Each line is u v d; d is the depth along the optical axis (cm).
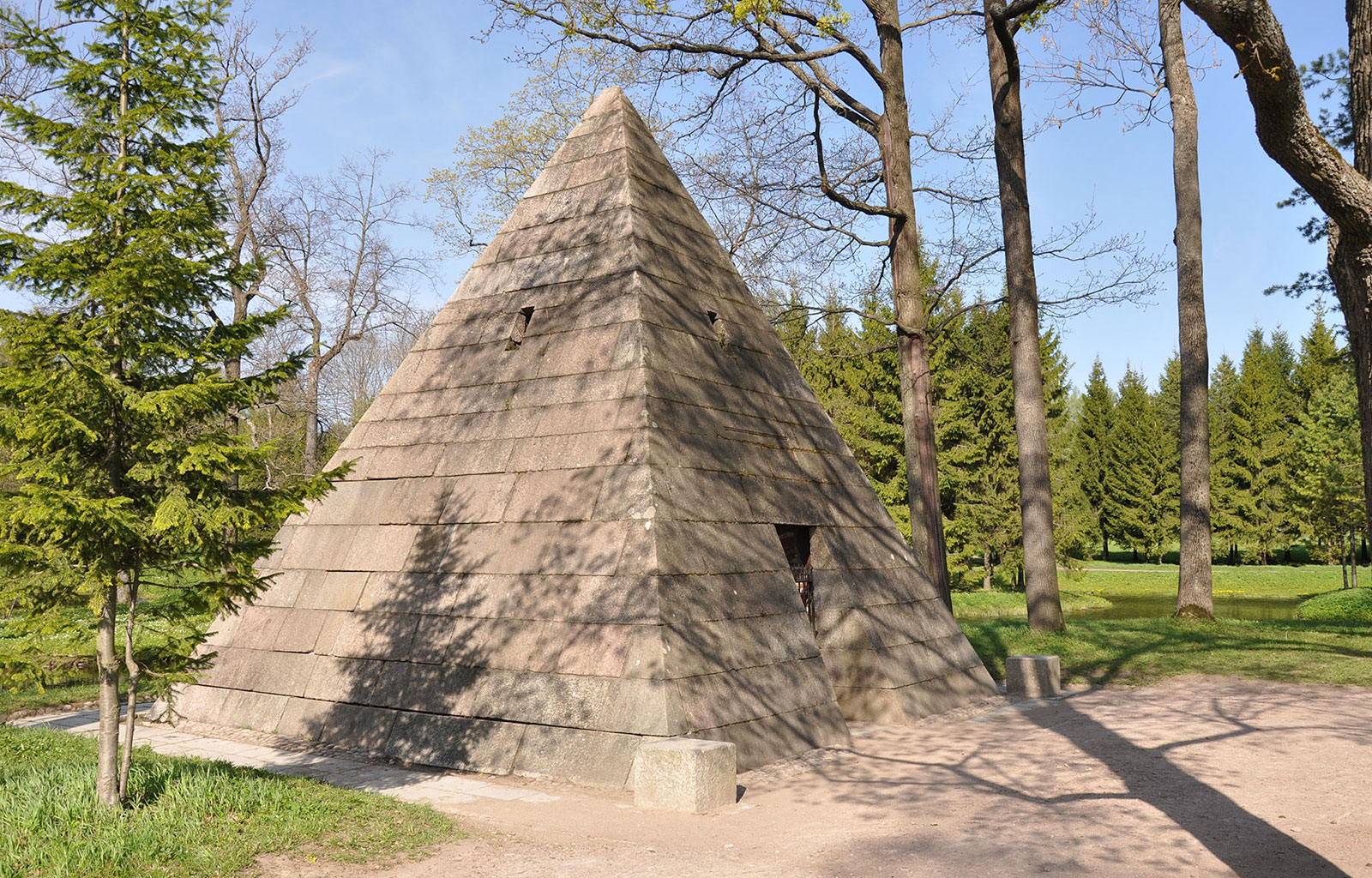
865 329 4050
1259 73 551
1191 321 2194
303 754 1052
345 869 629
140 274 682
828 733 1065
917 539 1736
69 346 673
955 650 1398
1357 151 590
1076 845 698
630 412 1106
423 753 1014
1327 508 4694
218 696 1220
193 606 764
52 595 706
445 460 1241
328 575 1243
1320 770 905
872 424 4034
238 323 758
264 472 916
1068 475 4778
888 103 1817
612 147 1377
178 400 701
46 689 1445
